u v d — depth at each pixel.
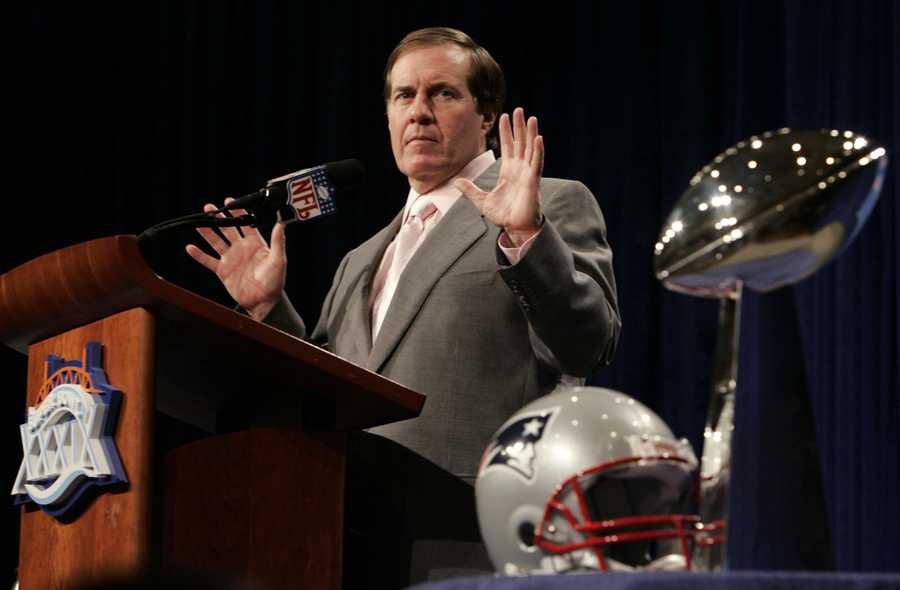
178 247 16.03
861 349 14.55
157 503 5.37
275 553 5.57
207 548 5.44
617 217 16.36
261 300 7.64
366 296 8.19
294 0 16.95
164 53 16.53
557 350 7.01
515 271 6.70
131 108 16.38
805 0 15.25
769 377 3.87
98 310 5.41
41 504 5.45
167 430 15.59
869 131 14.76
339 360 5.58
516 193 6.71
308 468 5.71
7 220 15.65
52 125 15.98
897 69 14.54
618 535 3.83
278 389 5.93
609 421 3.96
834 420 14.71
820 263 3.90
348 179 7.48
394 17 16.98
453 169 8.30
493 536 4.04
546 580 3.26
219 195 16.50
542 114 16.91
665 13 16.36
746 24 15.76
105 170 16.19
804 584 3.14
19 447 14.66
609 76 16.59
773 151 3.93
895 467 14.25
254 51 16.83
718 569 3.77
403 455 7.26
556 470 3.90
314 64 16.94
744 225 3.83
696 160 16.05
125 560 5.04
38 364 5.88
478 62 8.48
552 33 16.98
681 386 15.77
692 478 3.92
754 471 3.76
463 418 7.30
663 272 3.98
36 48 15.98
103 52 16.33
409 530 7.16
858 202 3.83
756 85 15.67
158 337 5.55
